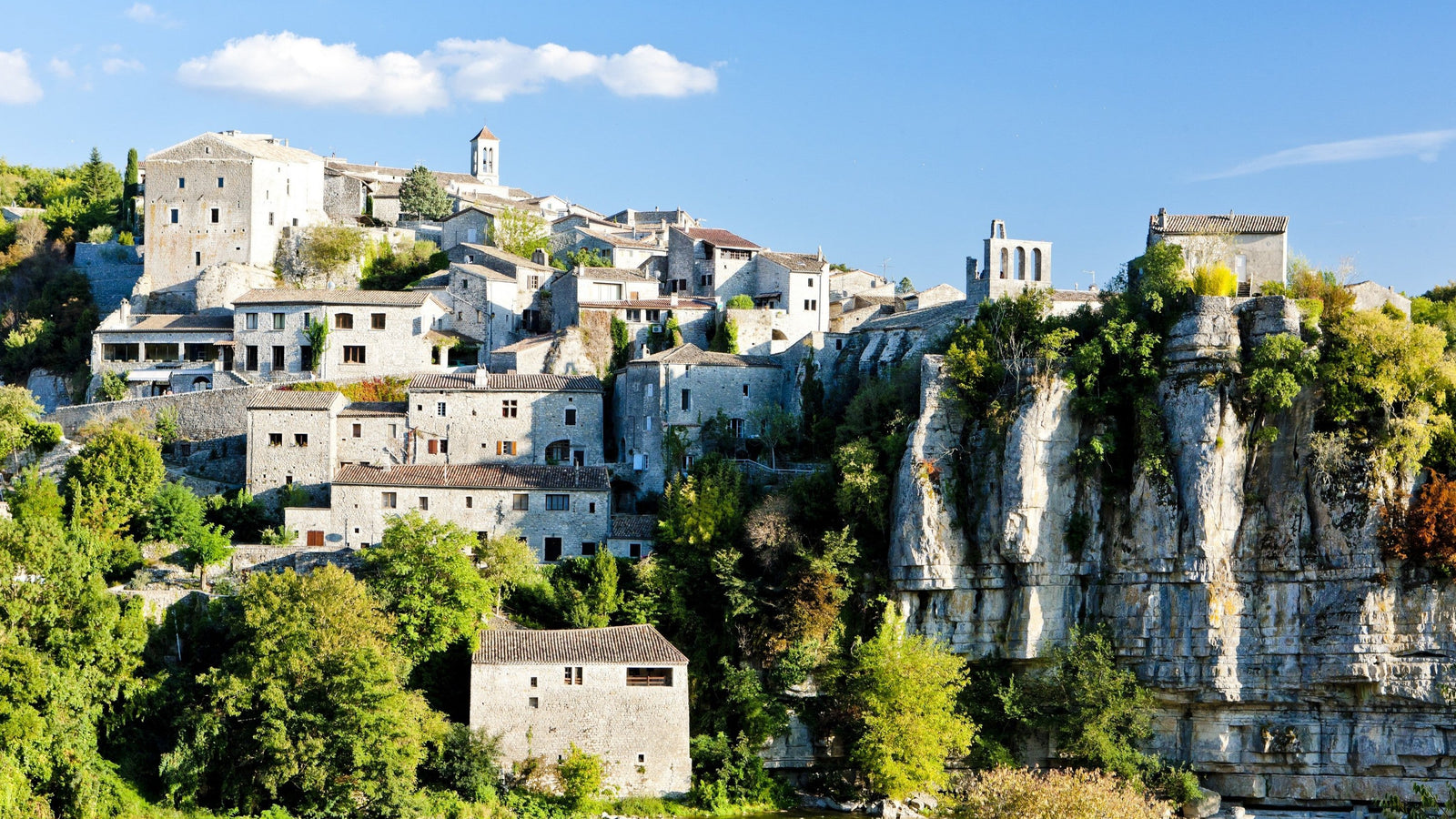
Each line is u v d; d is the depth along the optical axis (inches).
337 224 6628.9
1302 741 3961.6
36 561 3412.9
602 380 5462.6
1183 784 3848.4
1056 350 4232.3
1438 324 4505.4
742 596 4089.6
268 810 3467.0
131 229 7175.2
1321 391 4050.2
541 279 6127.0
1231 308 4173.2
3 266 6840.6
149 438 5093.5
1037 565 4165.8
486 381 4990.2
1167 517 4057.6
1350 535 3929.6
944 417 4306.1
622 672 3782.0
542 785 3688.5
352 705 3484.3
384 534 4101.9
